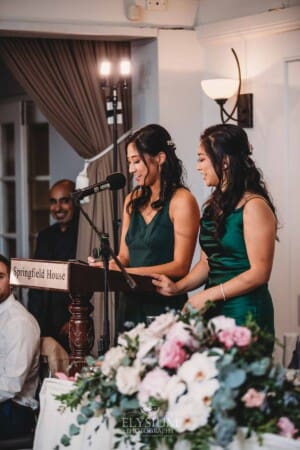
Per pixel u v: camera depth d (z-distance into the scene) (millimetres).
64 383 2834
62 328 5703
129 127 6305
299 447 2236
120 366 2420
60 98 6129
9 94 7805
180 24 6066
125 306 4113
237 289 3588
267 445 2293
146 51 6160
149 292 3994
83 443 2688
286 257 5578
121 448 2572
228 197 3631
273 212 3652
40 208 7742
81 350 3598
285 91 5582
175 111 6090
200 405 2266
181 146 6102
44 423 2889
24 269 3609
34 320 4379
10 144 7852
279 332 5602
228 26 5812
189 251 3990
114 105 5895
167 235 4020
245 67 5789
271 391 2328
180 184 4055
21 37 6016
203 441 2266
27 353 4242
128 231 4141
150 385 2350
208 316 3676
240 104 5777
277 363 2344
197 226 4016
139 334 2494
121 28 5941
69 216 6312
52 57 6094
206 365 2297
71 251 6262
